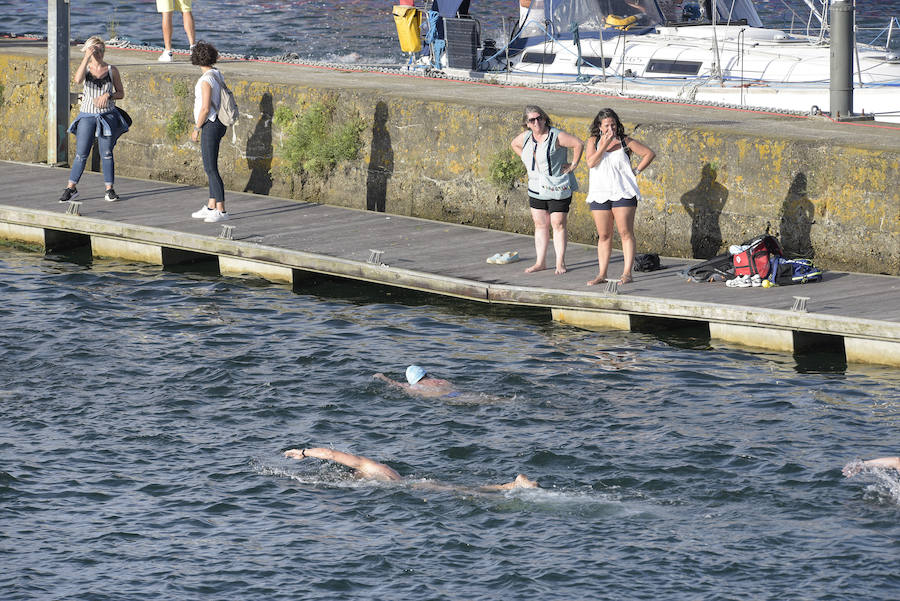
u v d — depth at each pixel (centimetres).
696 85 7575
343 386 4488
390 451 3953
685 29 8531
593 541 3375
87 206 6506
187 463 3888
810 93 7381
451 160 6369
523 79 8038
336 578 3222
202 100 6038
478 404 4316
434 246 5888
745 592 3112
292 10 15450
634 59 8069
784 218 5544
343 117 6675
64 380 4538
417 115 6444
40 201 6569
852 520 3456
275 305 5438
